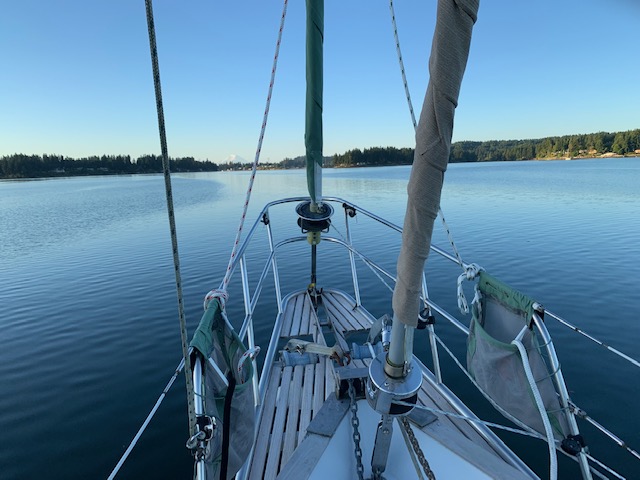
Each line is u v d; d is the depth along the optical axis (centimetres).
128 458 381
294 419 261
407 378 138
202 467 114
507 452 223
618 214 1597
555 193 2519
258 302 777
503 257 993
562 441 160
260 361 540
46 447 399
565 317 627
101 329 680
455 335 586
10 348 618
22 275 1032
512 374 174
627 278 795
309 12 295
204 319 146
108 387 505
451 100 90
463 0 83
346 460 201
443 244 1171
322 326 423
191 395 111
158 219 2073
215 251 1247
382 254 1123
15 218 2206
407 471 201
